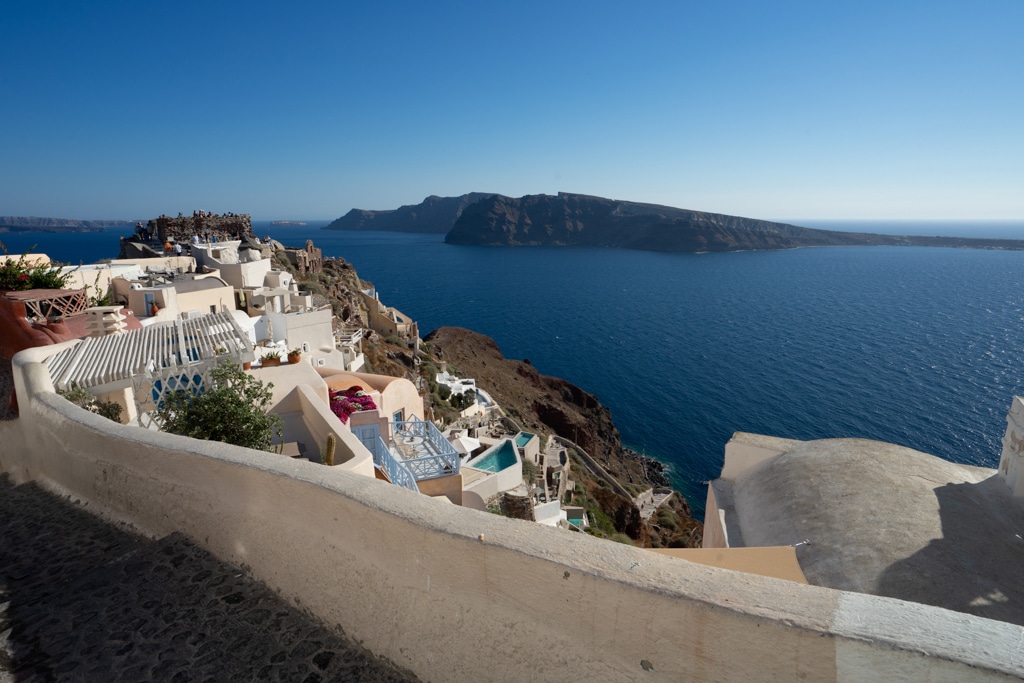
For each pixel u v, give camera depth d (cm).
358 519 365
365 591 369
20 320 1248
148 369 1015
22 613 431
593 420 7150
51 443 700
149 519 559
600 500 4428
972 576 554
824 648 206
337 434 1069
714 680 231
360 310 6353
